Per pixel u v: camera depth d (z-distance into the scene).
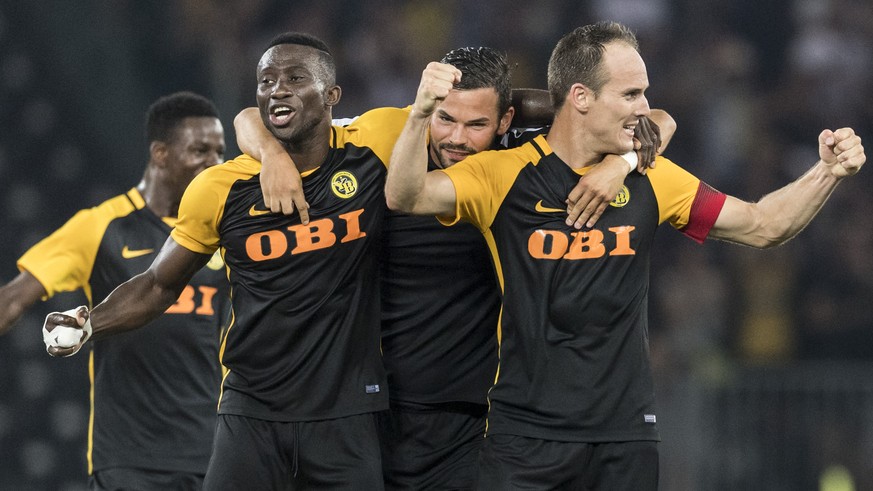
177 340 21.56
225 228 17.56
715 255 42.78
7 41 45.66
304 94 17.17
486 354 18.95
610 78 16.62
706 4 50.12
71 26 45.50
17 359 40.16
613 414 16.62
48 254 22.14
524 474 16.61
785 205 17.25
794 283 42.75
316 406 17.48
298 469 17.62
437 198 16.64
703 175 46.91
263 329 17.47
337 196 17.48
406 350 18.88
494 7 49.41
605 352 16.66
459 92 17.59
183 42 47.06
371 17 49.84
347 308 17.53
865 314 42.19
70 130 44.75
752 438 36.00
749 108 48.47
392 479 19.12
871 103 48.81
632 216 16.91
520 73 48.22
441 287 18.73
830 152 16.98
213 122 22.84
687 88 48.12
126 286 18.14
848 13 49.91
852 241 43.56
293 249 17.30
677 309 41.41
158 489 21.31
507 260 16.98
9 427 39.44
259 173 17.55
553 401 16.62
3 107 44.97
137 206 22.66
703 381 36.25
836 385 35.94
